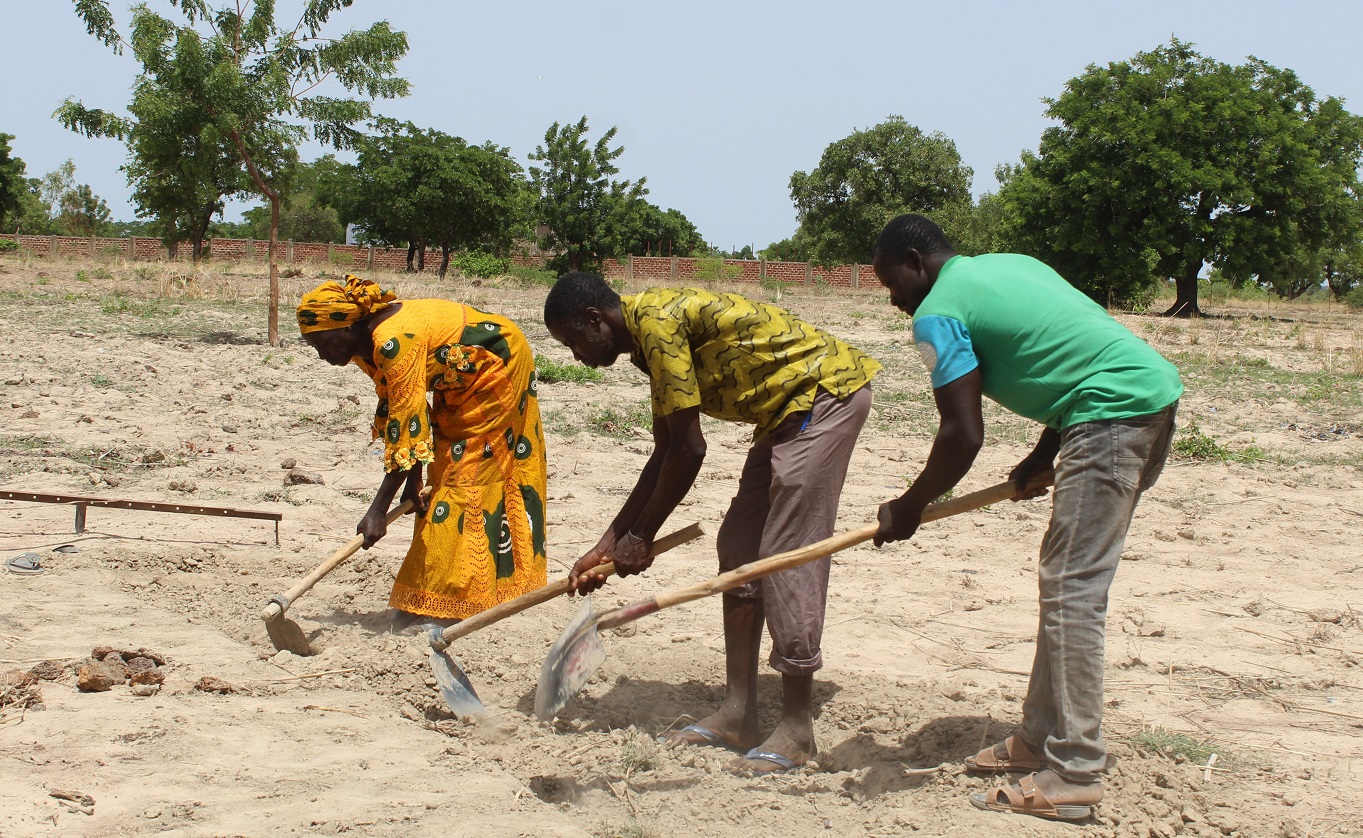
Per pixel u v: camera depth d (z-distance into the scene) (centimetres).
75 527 653
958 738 402
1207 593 604
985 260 352
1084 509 333
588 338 386
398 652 472
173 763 359
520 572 523
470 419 502
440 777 364
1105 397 330
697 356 380
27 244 4619
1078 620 336
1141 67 3231
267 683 443
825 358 379
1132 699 455
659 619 553
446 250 4675
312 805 334
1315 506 820
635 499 407
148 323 1833
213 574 590
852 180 5603
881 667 490
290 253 4788
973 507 359
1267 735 418
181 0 1659
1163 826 335
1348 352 1986
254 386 1227
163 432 952
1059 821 340
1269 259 3111
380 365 484
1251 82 3200
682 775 381
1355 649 520
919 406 1264
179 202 2631
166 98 1647
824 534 382
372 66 1683
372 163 4938
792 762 387
